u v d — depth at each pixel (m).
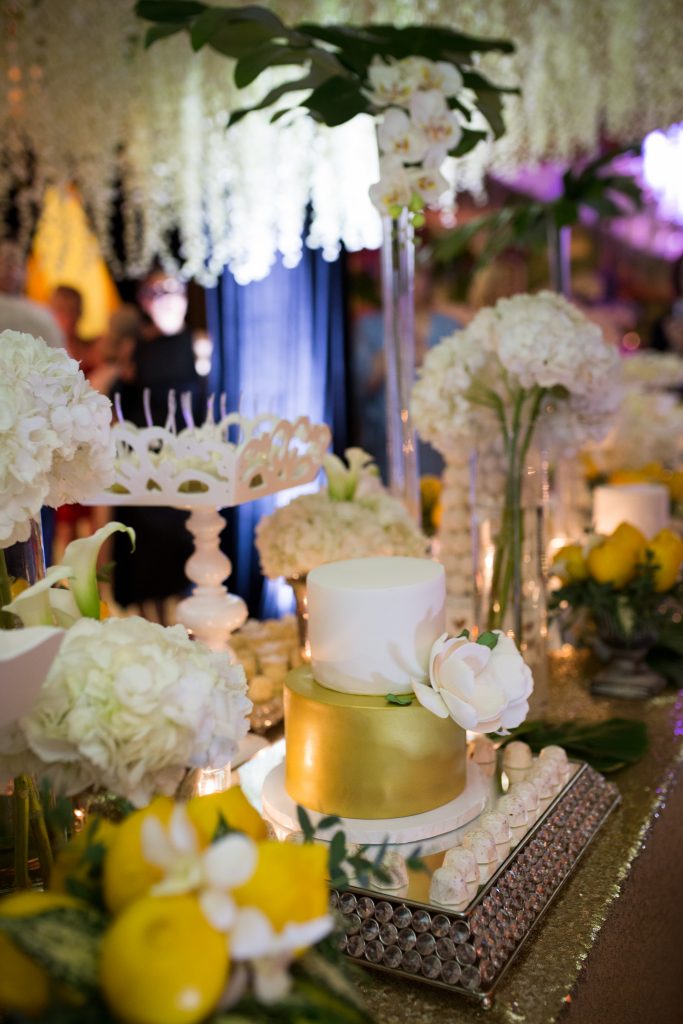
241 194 4.29
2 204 4.27
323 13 3.18
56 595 0.86
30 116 4.04
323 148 4.07
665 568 1.64
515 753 1.19
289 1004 0.53
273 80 3.94
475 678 0.94
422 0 3.02
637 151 2.33
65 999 0.53
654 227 5.23
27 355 0.85
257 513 4.54
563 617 1.85
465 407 1.49
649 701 1.63
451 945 0.83
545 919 0.95
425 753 0.98
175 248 4.79
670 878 1.27
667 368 3.21
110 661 0.72
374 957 0.86
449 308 4.59
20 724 0.71
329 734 0.99
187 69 3.91
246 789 1.15
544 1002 0.82
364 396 4.86
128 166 4.38
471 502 1.53
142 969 0.50
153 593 4.28
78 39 3.81
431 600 1.01
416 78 1.57
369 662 1.00
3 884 0.83
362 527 1.47
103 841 0.62
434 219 4.71
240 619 1.40
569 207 2.29
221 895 0.53
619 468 2.69
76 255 4.48
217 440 1.31
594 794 1.17
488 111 1.75
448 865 0.87
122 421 1.30
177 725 0.72
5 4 3.66
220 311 4.72
